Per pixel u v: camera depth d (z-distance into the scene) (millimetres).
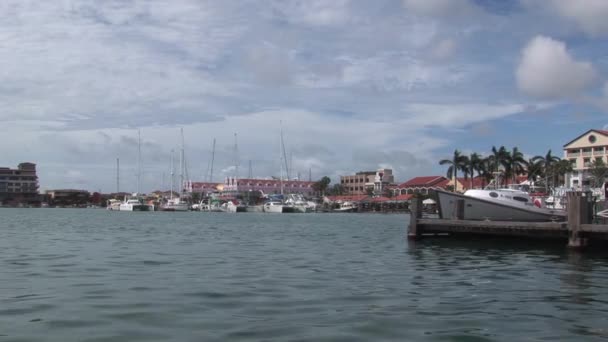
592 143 118312
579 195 30172
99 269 21734
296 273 20906
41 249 30609
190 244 35125
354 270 22109
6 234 45000
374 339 11328
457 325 12578
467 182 160500
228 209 162625
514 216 40031
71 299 15297
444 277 20359
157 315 13328
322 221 86062
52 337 11359
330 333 11750
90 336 11438
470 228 34906
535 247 33625
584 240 29750
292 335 11562
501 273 21656
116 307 14234
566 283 19062
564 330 12234
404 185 182000
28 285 17672
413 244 35719
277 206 155625
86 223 70250
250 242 37250
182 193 174250
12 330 11883
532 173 117875
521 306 14797
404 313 13766
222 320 12852
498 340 11383
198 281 18641
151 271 21188
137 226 62031
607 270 22719
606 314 13867
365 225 69125
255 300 15273
